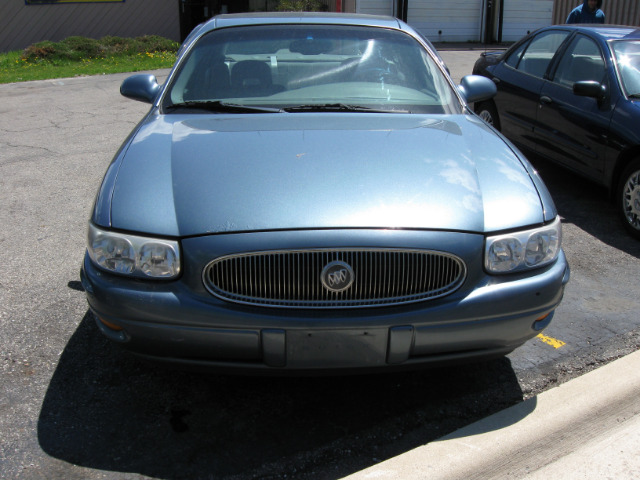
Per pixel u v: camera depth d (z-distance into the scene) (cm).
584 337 324
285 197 231
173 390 272
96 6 1753
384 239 220
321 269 218
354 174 246
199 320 220
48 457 229
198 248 220
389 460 232
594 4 880
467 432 250
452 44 1959
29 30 1703
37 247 421
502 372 292
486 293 229
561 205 529
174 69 352
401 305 223
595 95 487
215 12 1920
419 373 290
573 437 248
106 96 1025
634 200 453
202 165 252
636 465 235
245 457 233
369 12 1930
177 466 227
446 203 236
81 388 271
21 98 1010
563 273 250
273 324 218
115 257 227
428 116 318
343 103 326
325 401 268
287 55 352
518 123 612
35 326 320
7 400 260
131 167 257
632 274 400
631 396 273
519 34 2061
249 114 312
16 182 566
